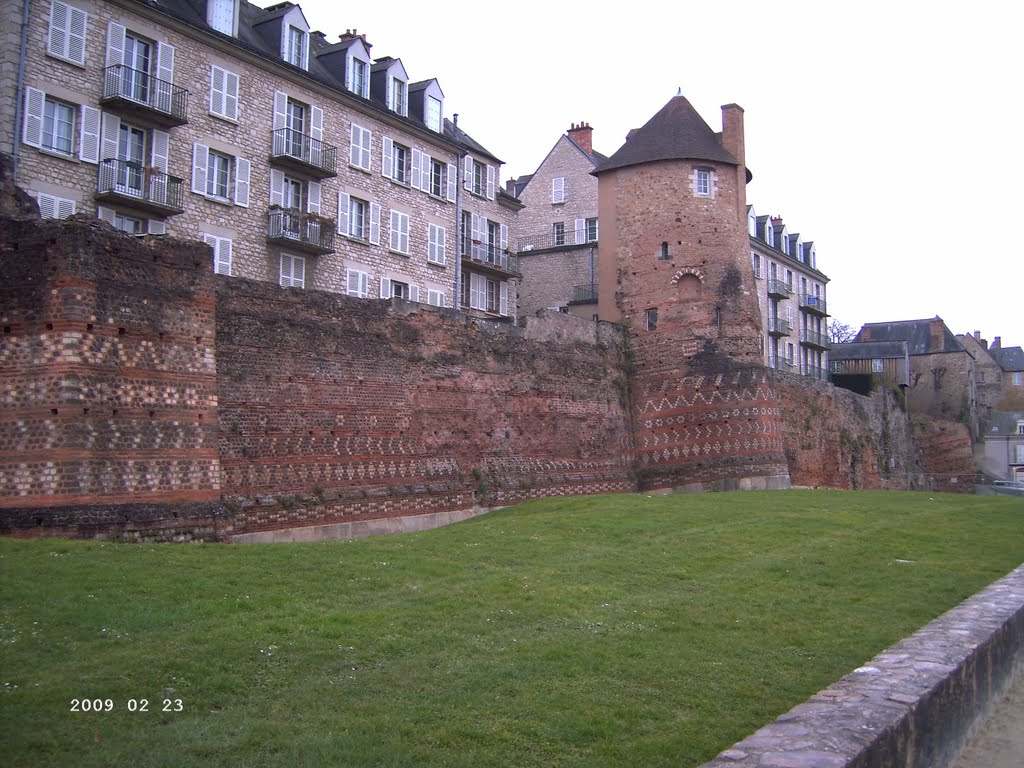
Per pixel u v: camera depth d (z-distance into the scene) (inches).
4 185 636.1
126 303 621.9
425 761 244.1
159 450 628.4
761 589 493.7
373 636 364.5
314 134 1200.2
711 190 1251.2
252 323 771.4
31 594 387.9
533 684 312.8
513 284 1663.4
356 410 864.3
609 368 1230.3
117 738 251.1
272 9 1211.9
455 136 1547.7
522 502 1046.4
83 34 931.3
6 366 589.9
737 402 1184.8
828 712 233.3
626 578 513.3
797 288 2311.8
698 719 285.9
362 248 1277.1
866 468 1812.3
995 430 3016.7
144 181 975.0
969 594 482.3
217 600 407.2
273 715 275.4
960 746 283.7
